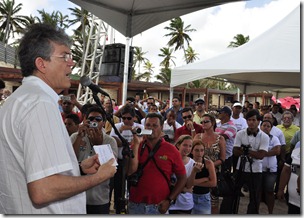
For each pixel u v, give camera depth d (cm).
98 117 279
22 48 130
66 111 413
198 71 555
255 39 534
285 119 552
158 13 429
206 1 375
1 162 122
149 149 262
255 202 404
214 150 385
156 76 4838
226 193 376
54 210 123
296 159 275
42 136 112
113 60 567
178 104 607
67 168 116
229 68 509
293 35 481
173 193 262
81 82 189
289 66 443
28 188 111
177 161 261
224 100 3150
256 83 995
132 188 258
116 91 1811
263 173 433
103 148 151
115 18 446
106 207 293
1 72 1391
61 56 132
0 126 122
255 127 409
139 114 594
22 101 119
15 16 3606
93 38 748
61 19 3109
